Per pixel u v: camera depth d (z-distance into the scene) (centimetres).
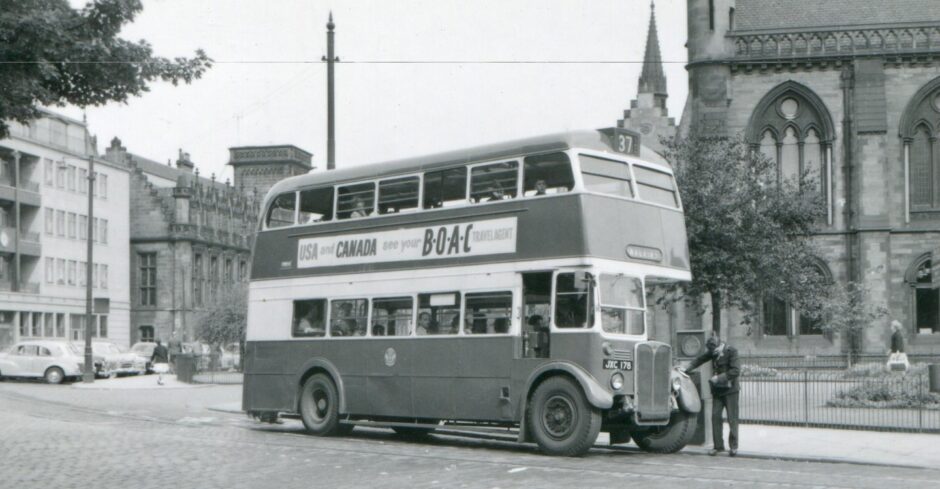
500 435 2194
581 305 1764
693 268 2688
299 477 1453
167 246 8775
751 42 4775
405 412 2012
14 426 2230
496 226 1900
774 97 4778
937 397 2545
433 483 1395
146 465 1572
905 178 4753
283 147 11175
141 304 8769
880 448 1936
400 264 2056
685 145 2797
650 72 8969
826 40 4759
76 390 4050
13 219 6956
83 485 1364
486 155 1938
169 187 9419
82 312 7669
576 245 1773
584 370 1741
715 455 1878
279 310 2294
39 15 1277
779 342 4631
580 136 1830
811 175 4744
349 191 2184
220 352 6538
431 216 2014
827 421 2352
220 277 9481
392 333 2053
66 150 7531
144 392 3897
